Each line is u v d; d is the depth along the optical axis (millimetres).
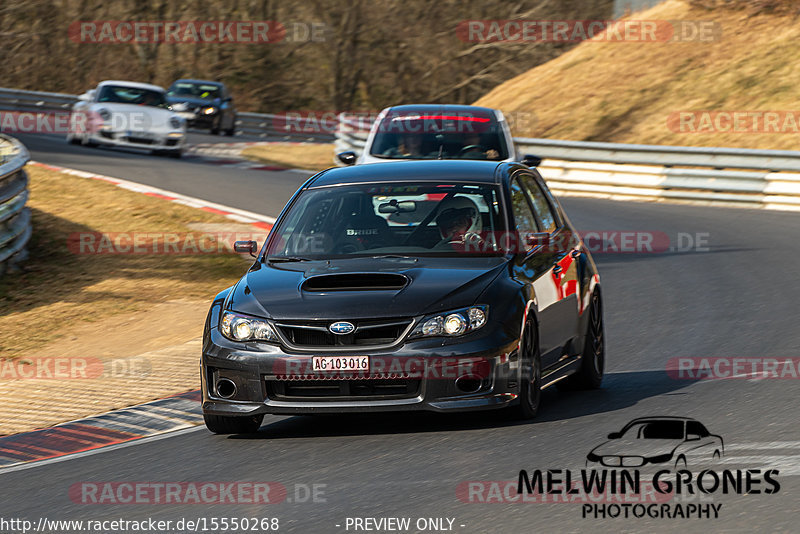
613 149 84562
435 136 51375
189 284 48781
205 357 25000
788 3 115312
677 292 44469
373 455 22734
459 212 27453
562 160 87875
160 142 96000
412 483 20375
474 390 23922
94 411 29719
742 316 38594
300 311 24203
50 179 73125
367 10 196000
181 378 33094
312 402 24000
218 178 82312
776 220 68875
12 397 31891
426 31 193875
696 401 26203
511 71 190625
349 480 20922
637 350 34094
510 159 50031
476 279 24875
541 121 114062
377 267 25703
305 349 23906
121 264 52375
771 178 76688
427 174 28953
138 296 46656
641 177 82875
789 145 93812
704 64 112250
